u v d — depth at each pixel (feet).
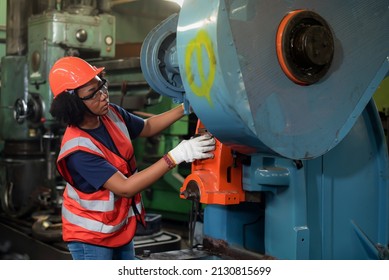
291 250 5.63
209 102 4.58
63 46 11.76
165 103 12.32
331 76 5.04
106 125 6.39
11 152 12.80
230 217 6.39
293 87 4.78
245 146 4.86
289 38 4.67
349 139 6.39
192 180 5.84
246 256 6.07
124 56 14.80
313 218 6.08
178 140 13.17
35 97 11.87
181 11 4.82
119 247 6.64
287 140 4.73
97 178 5.78
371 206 6.65
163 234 10.66
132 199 6.61
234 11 4.41
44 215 11.76
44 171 12.76
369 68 5.31
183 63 4.76
